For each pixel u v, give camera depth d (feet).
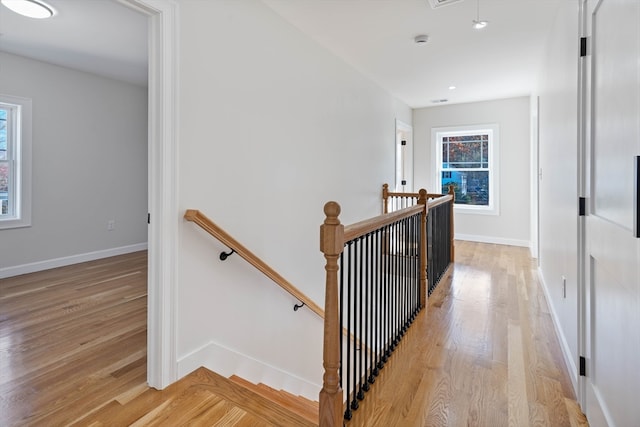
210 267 6.79
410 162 21.18
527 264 14.55
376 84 15.48
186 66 6.27
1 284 11.69
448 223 14.49
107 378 6.25
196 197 6.52
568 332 6.60
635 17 3.43
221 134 7.13
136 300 10.28
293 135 9.69
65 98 13.89
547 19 9.25
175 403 5.52
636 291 3.42
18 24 9.84
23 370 6.53
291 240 9.67
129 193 16.48
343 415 5.08
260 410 5.36
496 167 19.16
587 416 5.10
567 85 6.93
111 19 9.52
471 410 5.34
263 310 8.32
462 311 9.41
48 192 13.53
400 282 8.29
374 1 8.42
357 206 13.93
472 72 13.98
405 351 7.23
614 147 4.13
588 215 5.27
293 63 9.62
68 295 10.67
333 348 4.71
